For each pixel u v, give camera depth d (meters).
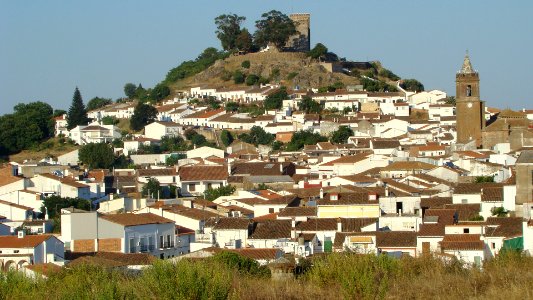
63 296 91.56
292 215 188.50
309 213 189.62
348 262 97.50
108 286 90.00
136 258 142.25
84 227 170.38
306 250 152.88
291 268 113.12
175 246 178.50
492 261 106.56
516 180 167.38
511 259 104.69
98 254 148.88
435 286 96.81
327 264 99.69
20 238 153.88
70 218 170.38
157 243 176.00
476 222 158.88
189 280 88.00
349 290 92.19
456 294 94.06
